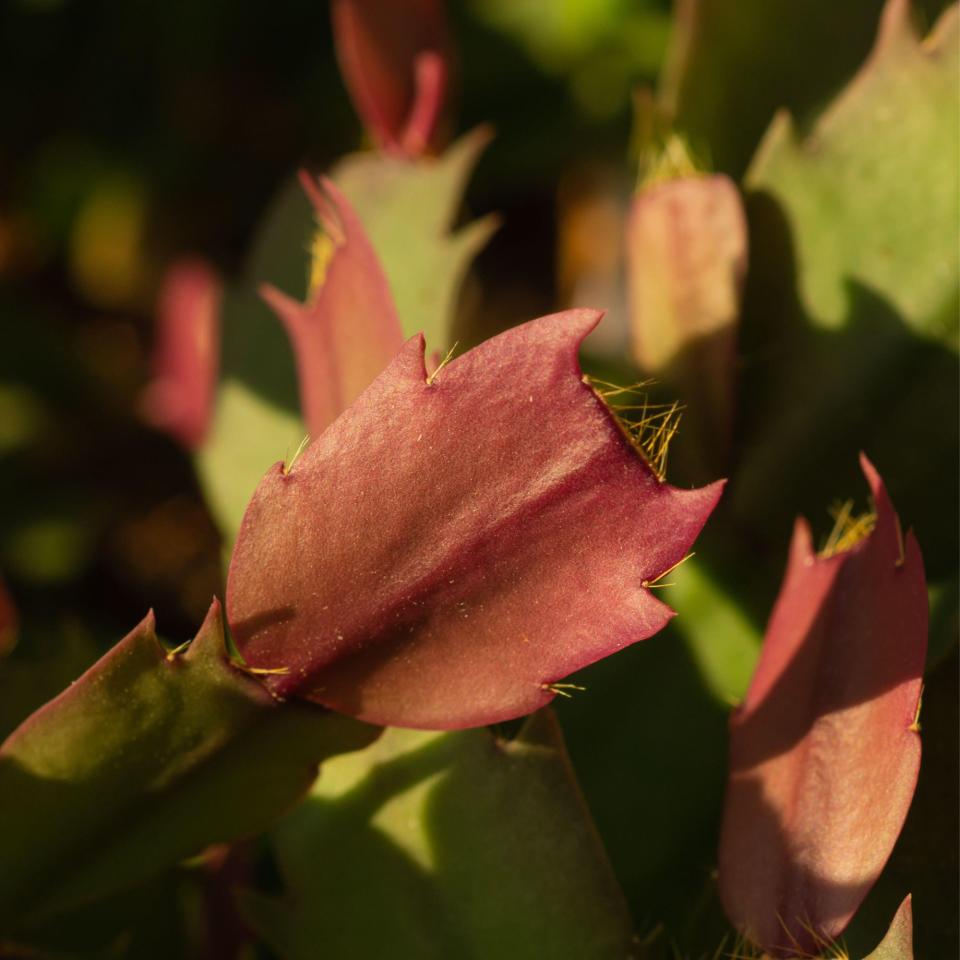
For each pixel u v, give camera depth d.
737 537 0.25
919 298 0.24
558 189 0.48
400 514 0.20
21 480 0.43
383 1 0.27
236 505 0.27
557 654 0.21
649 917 0.24
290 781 0.22
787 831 0.22
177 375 0.35
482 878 0.22
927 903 0.23
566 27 0.47
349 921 0.23
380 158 0.27
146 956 0.24
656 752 0.25
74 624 0.26
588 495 0.20
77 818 0.21
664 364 0.25
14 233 0.48
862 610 0.22
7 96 0.47
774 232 0.25
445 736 0.23
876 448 0.25
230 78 0.49
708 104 0.26
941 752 0.23
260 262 0.28
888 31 0.24
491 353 0.20
